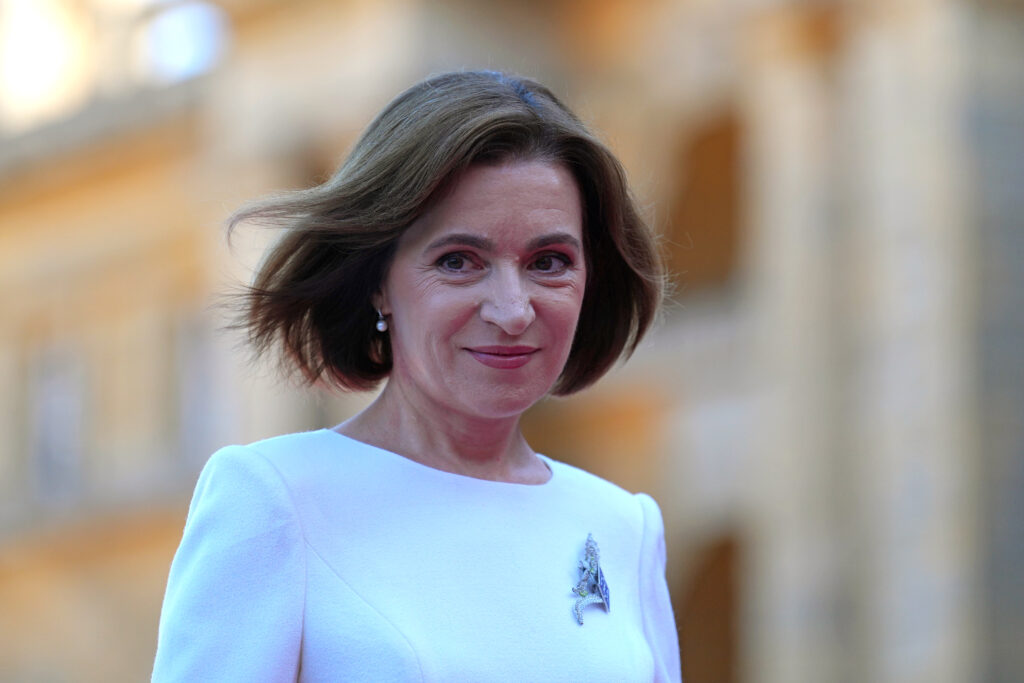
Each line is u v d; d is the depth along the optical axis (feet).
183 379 143.74
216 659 19.25
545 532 21.88
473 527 21.13
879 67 100.48
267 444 20.84
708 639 134.51
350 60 128.57
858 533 98.12
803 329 103.09
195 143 143.43
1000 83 94.68
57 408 154.30
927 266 94.68
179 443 143.02
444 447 22.04
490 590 20.63
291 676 19.43
